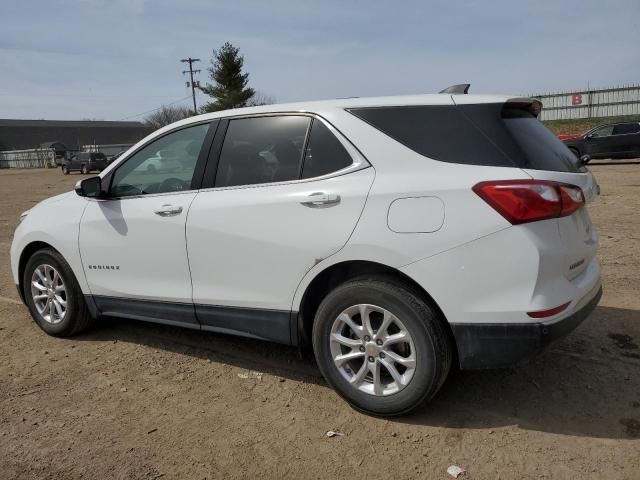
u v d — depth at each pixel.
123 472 2.85
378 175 3.15
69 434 3.20
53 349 4.46
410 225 2.99
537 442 2.97
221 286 3.70
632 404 3.30
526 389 3.54
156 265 3.99
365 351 3.22
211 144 3.83
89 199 4.42
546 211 2.82
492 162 2.96
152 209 3.96
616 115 35.97
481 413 3.28
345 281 3.29
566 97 37.44
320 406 3.44
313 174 3.37
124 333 4.77
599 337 4.23
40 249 4.80
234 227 3.56
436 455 2.90
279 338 3.54
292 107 3.58
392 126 3.22
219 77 49.69
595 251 3.41
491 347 2.90
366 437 3.09
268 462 2.90
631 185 13.34
